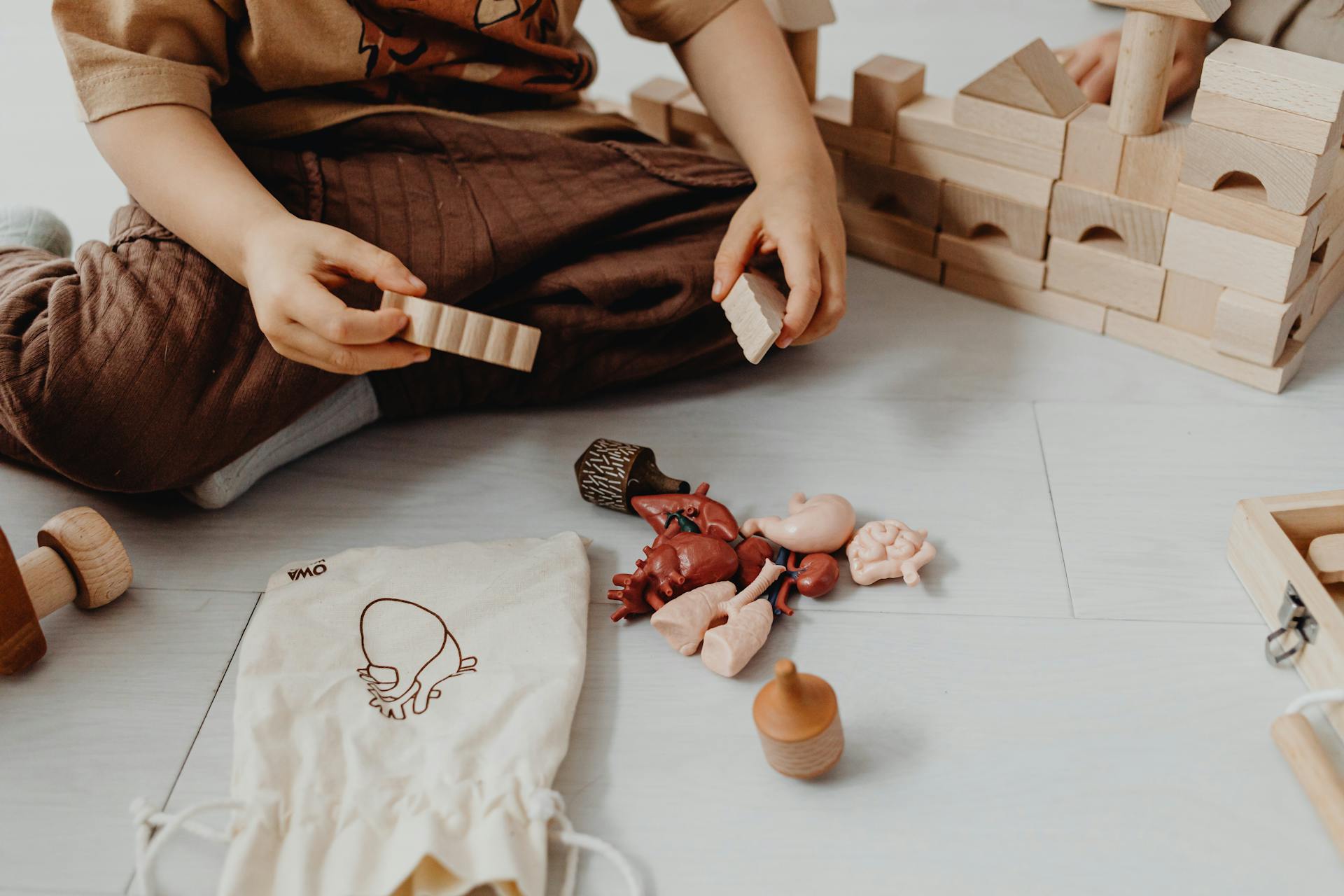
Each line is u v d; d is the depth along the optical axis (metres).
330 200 1.12
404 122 1.19
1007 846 0.82
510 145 1.21
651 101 1.55
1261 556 0.96
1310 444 1.16
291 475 1.20
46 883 0.83
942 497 1.13
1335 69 1.05
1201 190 1.16
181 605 1.05
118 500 1.17
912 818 0.84
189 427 1.04
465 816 0.82
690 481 1.16
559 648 0.95
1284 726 0.85
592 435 1.24
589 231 1.18
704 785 0.88
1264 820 0.83
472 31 1.24
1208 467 1.14
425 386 1.23
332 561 1.03
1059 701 0.92
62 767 0.91
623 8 1.29
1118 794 0.85
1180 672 0.94
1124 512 1.10
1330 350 1.29
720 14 1.27
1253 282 1.18
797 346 1.35
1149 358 1.30
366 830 0.81
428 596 1.00
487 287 1.18
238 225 0.99
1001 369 1.30
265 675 0.92
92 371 1.01
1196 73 1.45
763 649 0.98
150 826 0.85
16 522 1.13
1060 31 2.02
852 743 0.90
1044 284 1.36
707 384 1.31
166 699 0.96
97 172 1.77
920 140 1.37
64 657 1.00
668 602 0.99
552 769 0.85
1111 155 1.22
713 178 1.25
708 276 1.18
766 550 1.04
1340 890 0.78
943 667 0.95
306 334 0.95
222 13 1.10
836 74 1.92
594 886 0.81
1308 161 1.07
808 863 0.82
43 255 1.19
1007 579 1.03
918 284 1.46
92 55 1.04
